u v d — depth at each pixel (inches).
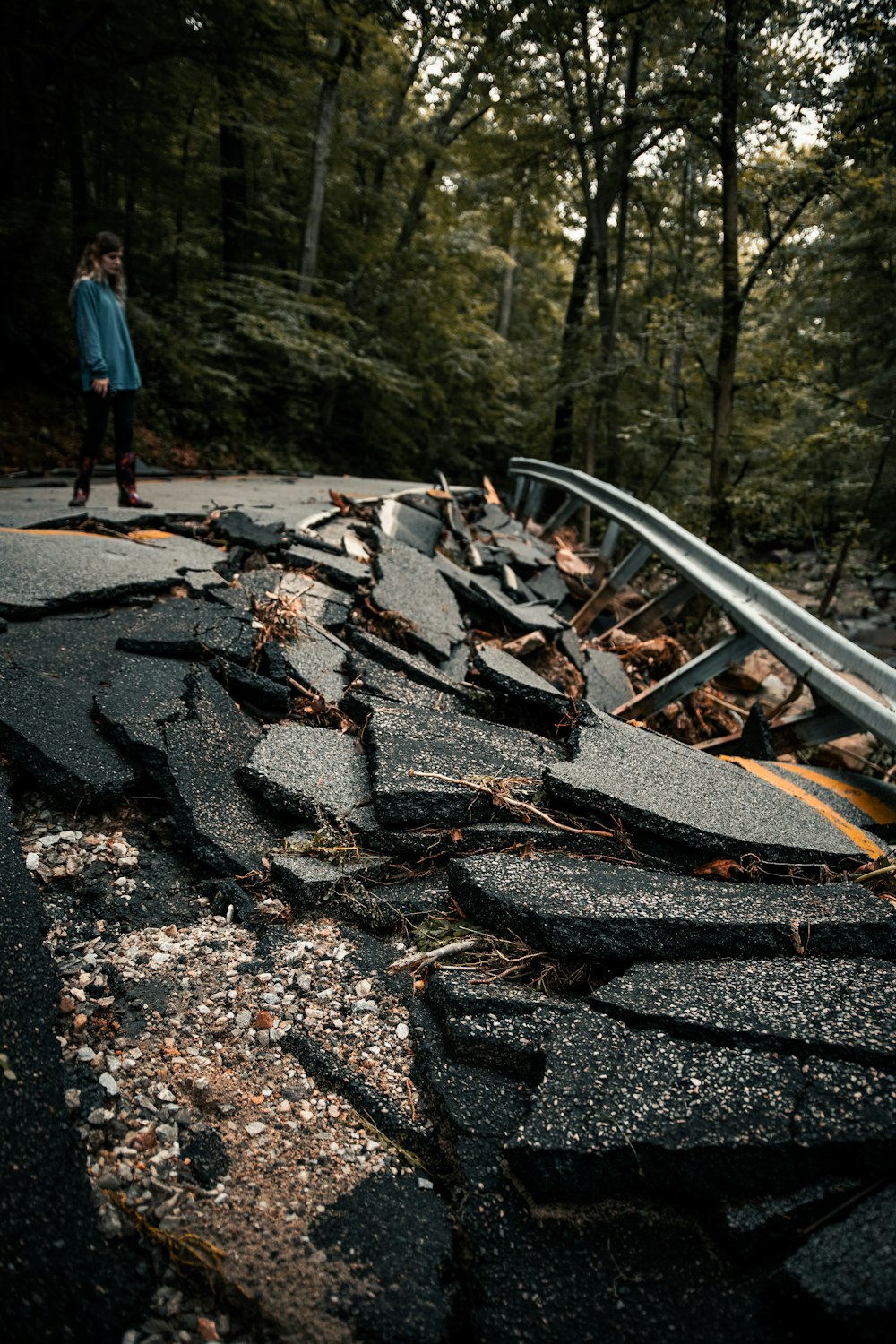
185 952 92.8
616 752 138.4
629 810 116.7
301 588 185.6
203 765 116.9
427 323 773.3
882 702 142.3
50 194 505.4
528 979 91.0
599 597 268.5
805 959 90.6
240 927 97.9
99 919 95.5
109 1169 68.1
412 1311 60.1
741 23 386.0
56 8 424.2
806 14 362.3
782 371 445.7
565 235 822.5
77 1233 61.4
